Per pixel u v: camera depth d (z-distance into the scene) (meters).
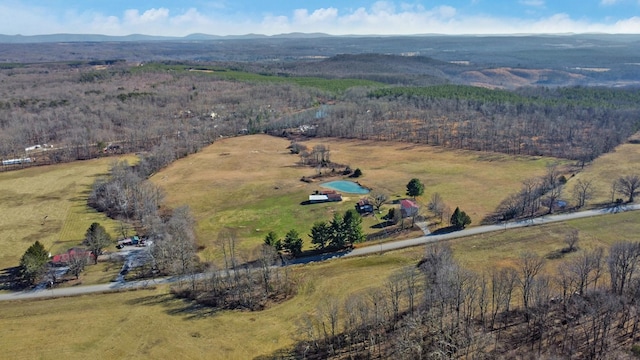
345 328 95.12
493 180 194.38
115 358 90.81
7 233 152.88
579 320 90.44
